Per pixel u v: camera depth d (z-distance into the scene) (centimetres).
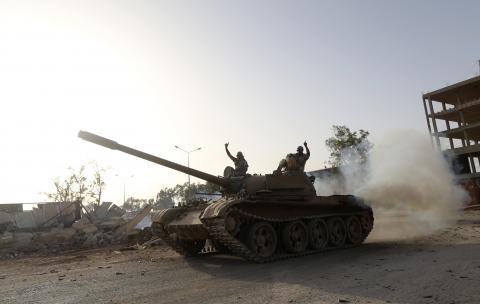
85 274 1122
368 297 691
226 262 1248
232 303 697
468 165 5138
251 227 1200
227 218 1138
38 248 2195
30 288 949
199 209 1380
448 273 838
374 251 1305
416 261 1018
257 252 1205
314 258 1237
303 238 1358
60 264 1442
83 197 5172
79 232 2488
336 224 1506
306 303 671
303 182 1423
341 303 663
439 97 5775
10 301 819
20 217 2834
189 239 1394
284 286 818
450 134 5634
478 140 6256
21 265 1498
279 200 1303
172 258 1427
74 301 785
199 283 908
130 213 4072
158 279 987
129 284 934
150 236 2255
